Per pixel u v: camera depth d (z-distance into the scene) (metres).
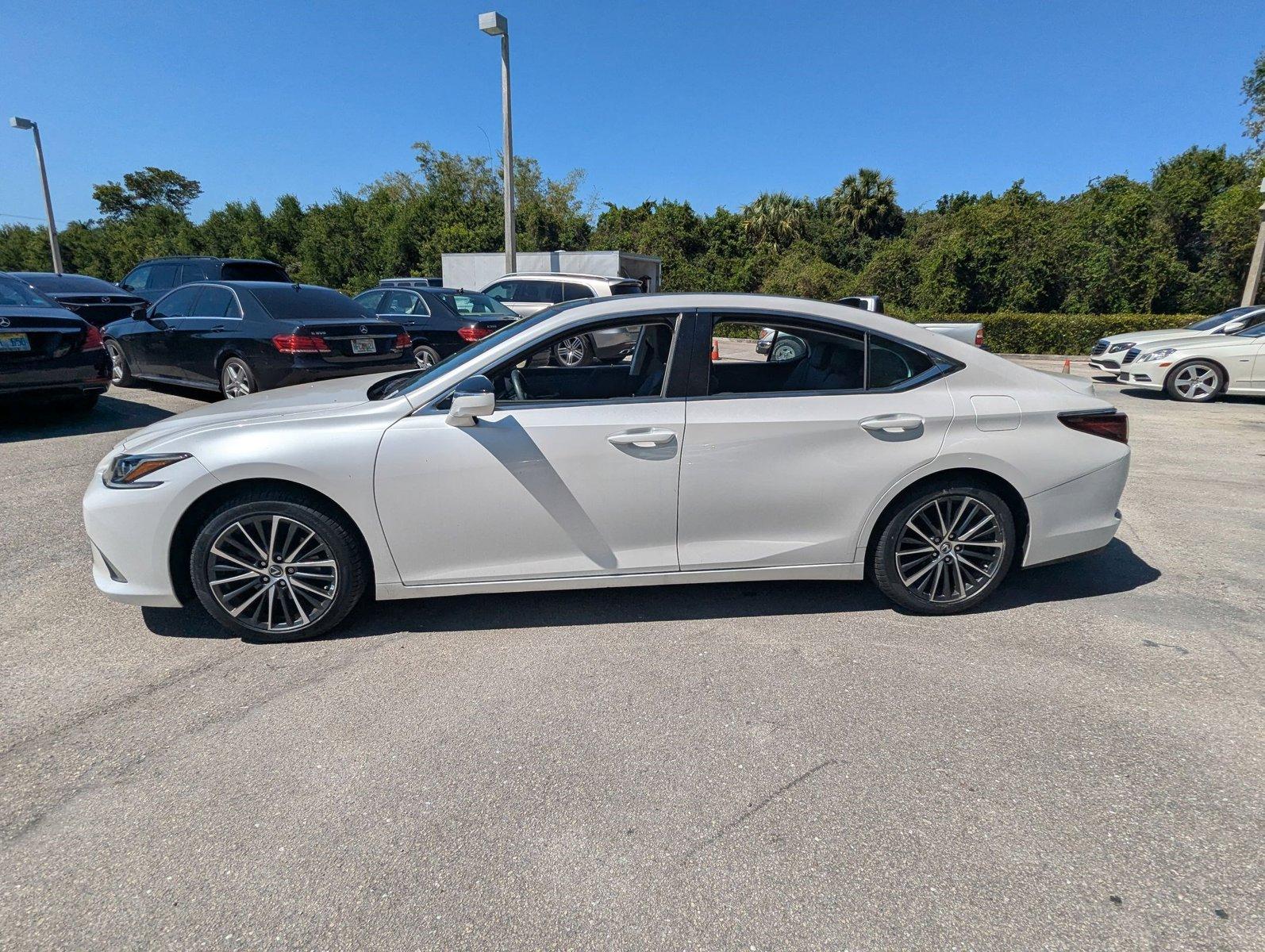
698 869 2.07
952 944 1.83
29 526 4.78
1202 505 5.55
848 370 3.53
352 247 37.28
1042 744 2.63
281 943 1.84
